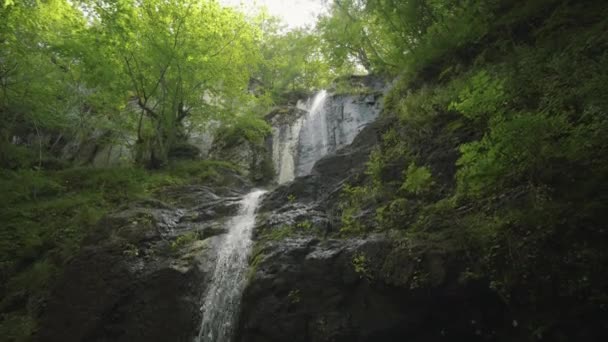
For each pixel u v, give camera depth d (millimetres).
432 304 5398
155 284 8000
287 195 10555
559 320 4320
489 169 5031
